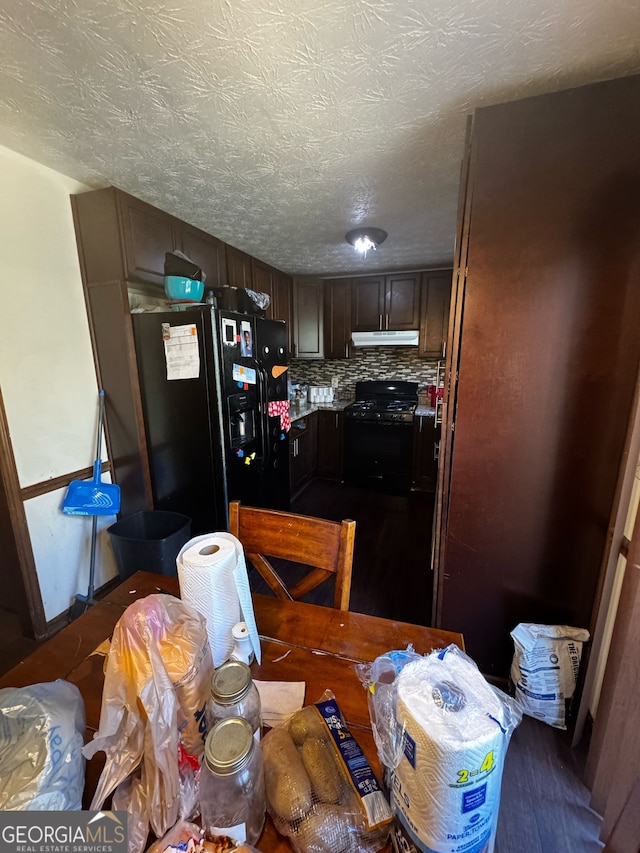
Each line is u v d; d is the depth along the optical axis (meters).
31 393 1.79
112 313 2.02
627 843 0.97
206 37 1.01
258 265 3.19
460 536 1.54
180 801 0.52
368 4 0.92
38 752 0.51
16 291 1.70
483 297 1.35
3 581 1.86
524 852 1.06
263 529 1.15
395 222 2.38
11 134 1.48
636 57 1.09
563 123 1.19
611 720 1.06
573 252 1.24
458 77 1.17
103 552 2.20
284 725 0.62
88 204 1.89
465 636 1.61
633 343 1.23
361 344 3.86
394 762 0.47
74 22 0.96
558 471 1.38
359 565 2.55
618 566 1.24
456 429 1.46
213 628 0.71
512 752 1.31
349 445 3.93
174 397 2.13
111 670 0.53
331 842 0.47
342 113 1.34
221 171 1.75
